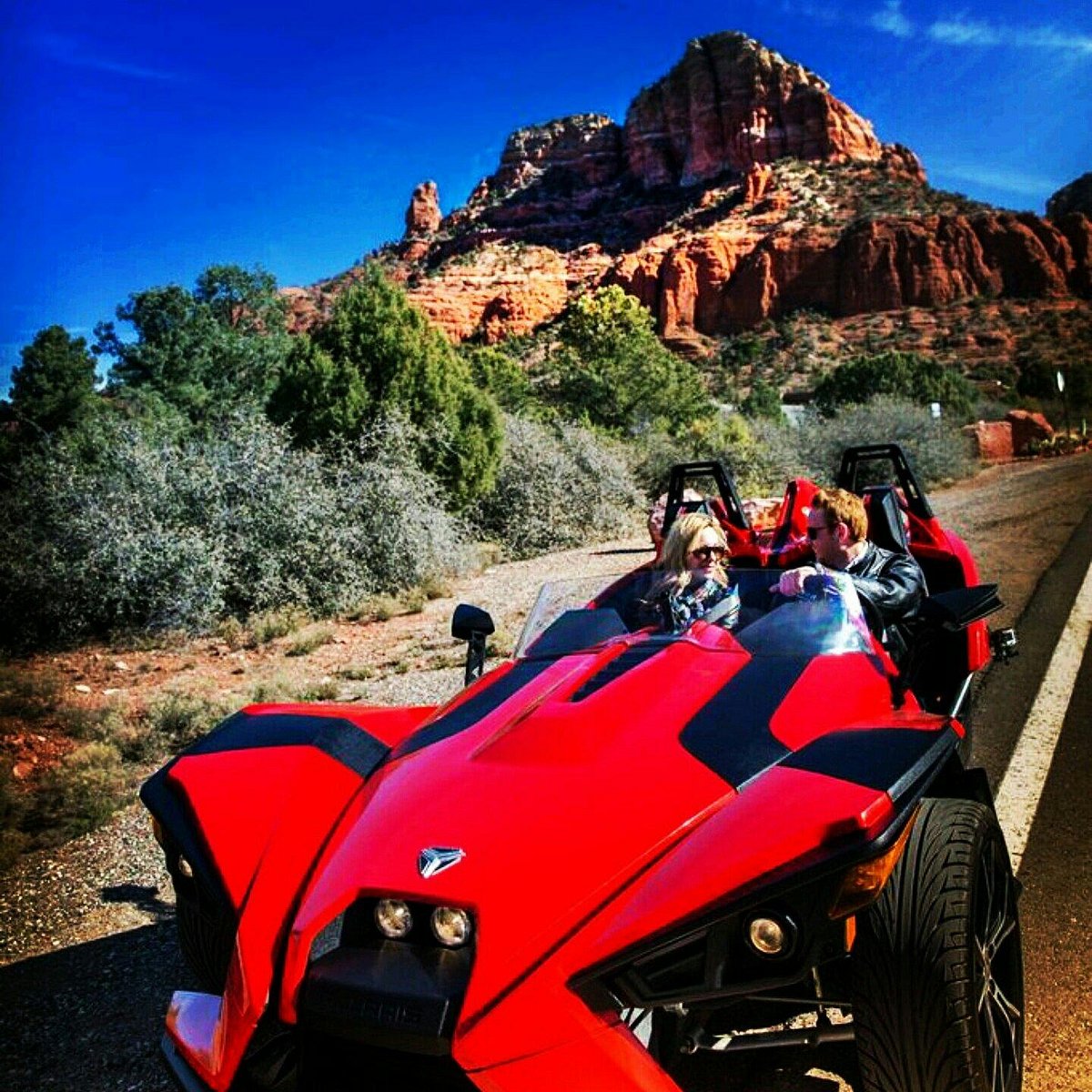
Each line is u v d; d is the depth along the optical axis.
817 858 2.16
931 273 138.12
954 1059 2.17
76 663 9.47
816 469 23.41
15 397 24.38
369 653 8.95
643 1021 2.40
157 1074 3.11
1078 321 123.12
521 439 16.92
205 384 31.02
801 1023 3.09
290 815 2.84
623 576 4.20
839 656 3.23
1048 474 22.69
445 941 2.30
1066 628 7.62
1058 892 3.78
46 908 4.36
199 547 10.51
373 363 14.45
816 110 180.75
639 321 56.69
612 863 2.34
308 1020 2.29
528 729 2.84
